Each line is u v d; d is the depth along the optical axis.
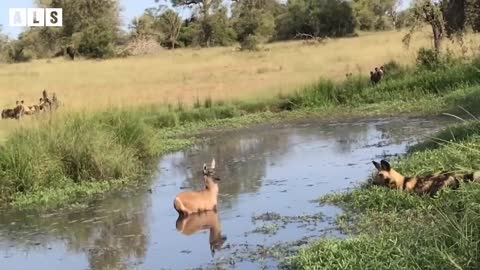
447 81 21.83
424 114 18.44
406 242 6.15
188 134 19.80
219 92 27.09
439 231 5.98
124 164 13.54
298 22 67.38
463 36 28.86
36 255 8.20
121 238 8.65
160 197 11.10
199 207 9.57
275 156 14.32
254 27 71.00
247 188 11.05
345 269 6.11
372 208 8.41
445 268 5.34
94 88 32.09
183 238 8.33
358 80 23.97
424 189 8.55
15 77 41.38
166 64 47.47
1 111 25.19
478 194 6.34
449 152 9.55
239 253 7.43
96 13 69.62
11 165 12.41
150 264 7.39
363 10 70.56
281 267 6.79
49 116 15.27
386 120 18.45
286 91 25.22
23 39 72.44
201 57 52.84
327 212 8.78
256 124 20.70
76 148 13.34
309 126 19.08
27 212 10.81
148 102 24.66
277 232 8.10
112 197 11.45
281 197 10.07
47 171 12.69
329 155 13.70
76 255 8.05
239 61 45.12
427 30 46.44
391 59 29.86
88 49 63.38
